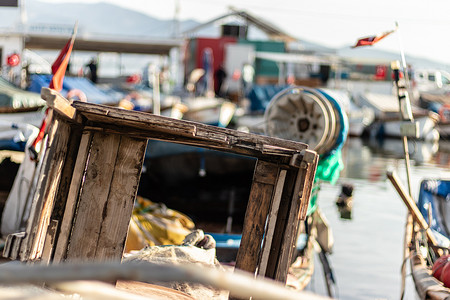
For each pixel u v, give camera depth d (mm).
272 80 51000
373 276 11570
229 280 2141
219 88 44000
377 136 47875
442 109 49406
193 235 7062
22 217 9195
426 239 9094
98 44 36188
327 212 17125
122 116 5473
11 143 9383
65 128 5531
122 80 35844
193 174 12469
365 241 14023
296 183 5848
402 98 10422
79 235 5855
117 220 5914
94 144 5875
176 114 25078
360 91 55000
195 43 52312
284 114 10133
